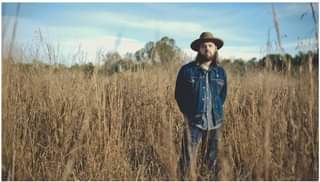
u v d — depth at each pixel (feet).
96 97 12.63
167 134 12.03
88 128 12.50
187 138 12.07
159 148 12.03
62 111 12.93
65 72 13.26
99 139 12.44
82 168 12.35
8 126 12.45
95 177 12.15
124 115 13.05
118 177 12.17
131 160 12.83
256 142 12.18
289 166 12.20
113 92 12.89
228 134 12.77
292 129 12.53
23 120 12.84
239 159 12.25
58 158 12.44
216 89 12.25
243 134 12.42
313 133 12.34
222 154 12.12
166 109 13.09
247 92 13.20
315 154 12.22
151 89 13.32
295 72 12.62
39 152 12.74
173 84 13.42
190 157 11.68
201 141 12.42
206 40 12.23
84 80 13.07
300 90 12.48
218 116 12.25
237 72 13.61
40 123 12.91
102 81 12.91
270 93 12.24
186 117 12.16
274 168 12.00
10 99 12.66
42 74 13.19
